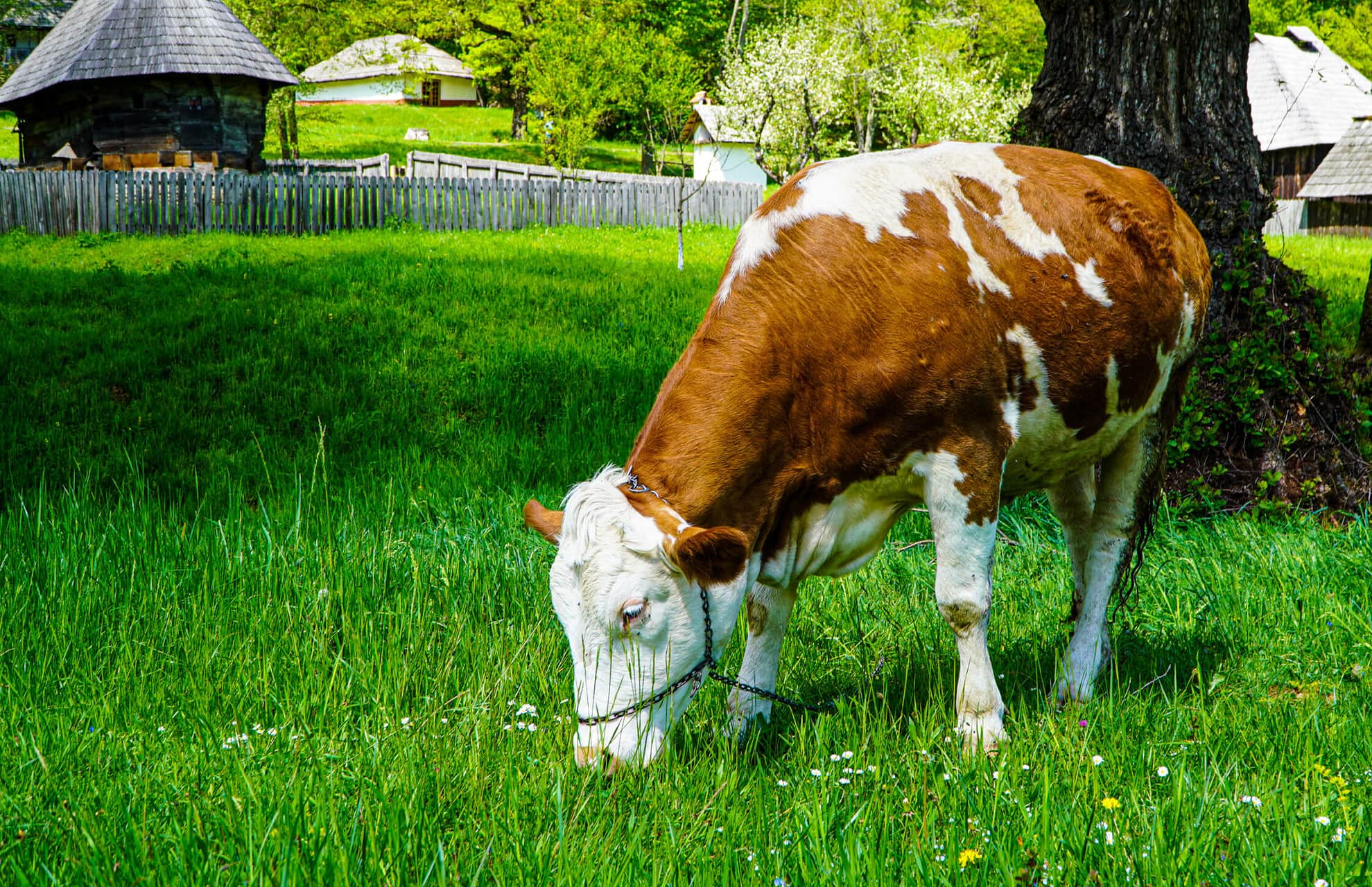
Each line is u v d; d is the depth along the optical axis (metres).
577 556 2.97
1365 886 2.51
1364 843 2.69
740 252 3.51
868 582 5.31
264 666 4.02
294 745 3.36
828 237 3.44
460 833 2.83
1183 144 6.69
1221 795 3.04
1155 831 2.66
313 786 2.96
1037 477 4.10
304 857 2.57
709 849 2.78
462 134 48.19
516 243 17.70
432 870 2.53
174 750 3.38
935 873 2.60
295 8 34.44
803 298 3.39
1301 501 6.53
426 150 41.16
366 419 8.34
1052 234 3.70
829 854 2.68
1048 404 3.72
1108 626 4.48
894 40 31.81
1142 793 3.11
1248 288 6.68
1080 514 4.63
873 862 2.58
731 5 54.12
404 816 2.79
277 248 16.28
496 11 42.88
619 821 2.85
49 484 7.03
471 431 8.23
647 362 9.72
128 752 3.32
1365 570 5.19
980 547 3.58
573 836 2.81
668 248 18.75
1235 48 6.76
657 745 3.14
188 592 4.82
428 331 10.30
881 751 3.29
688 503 3.23
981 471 3.55
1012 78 39.31
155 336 9.89
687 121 37.03
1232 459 6.64
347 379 9.09
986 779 3.12
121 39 22.42
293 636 4.28
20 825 2.74
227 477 7.09
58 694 3.85
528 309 11.27
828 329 3.38
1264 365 6.55
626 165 42.12
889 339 3.39
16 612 4.45
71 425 8.02
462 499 6.75
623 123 48.41
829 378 3.40
